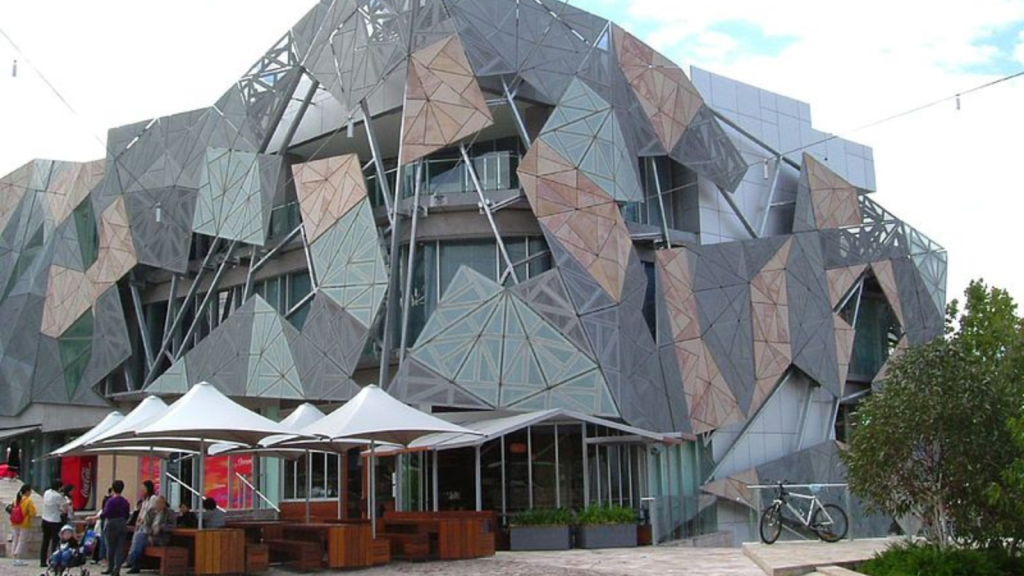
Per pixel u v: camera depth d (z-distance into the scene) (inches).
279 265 1428.4
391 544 852.6
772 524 900.6
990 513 646.5
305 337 1293.1
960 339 700.7
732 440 1386.6
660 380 1283.2
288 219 1439.5
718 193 1492.4
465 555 856.3
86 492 1670.8
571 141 1257.4
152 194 1560.0
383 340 1232.2
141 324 1593.3
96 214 1631.4
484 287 1182.9
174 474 1517.0
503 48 1259.8
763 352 1408.7
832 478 1414.9
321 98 1450.5
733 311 1392.7
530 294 1187.9
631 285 1264.8
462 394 1149.7
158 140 1584.6
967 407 639.8
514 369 1163.9
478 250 1280.8
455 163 1291.8
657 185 1414.9
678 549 978.1
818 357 1466.5
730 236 1492.4
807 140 1673.2
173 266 1519.4
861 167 1769.2
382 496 1235.9
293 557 801.6
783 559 708.0
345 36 1336.1
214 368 1380.4
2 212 1796.3
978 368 662.5
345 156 1312.7
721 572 682.2
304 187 1346.0
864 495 681.6
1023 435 606.5
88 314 1636.3
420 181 1254.9
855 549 805.2
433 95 1237.1
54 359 1658.5
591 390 1175.0
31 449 1743.4
